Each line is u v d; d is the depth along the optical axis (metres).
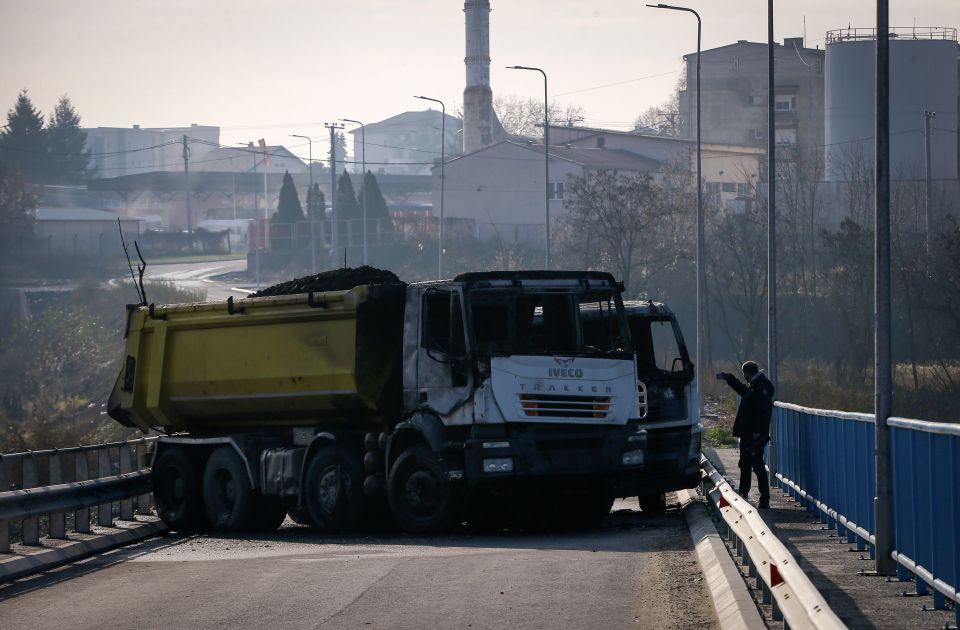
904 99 135.88
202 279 147.12
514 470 25.86
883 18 19.11
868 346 81.12
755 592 16.83
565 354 26.52
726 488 22.97
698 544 22.33
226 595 18.55
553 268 121.19
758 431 28.95
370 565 21.42
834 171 135.00
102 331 93.38
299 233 153.38
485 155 144.00
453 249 137.38
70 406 60.06
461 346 26.25
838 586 17.23
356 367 27.94
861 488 21.00
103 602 18.53
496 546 24.42
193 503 32.03
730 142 180.38
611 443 26.77
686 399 30.88
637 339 30.84
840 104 137.12
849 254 84.38
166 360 33.38
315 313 28.92
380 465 27.84
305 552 24.64
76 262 155.25
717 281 90.25
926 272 80.50
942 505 14.71
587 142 154.62
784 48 180.38
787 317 92.75
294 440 30.62
